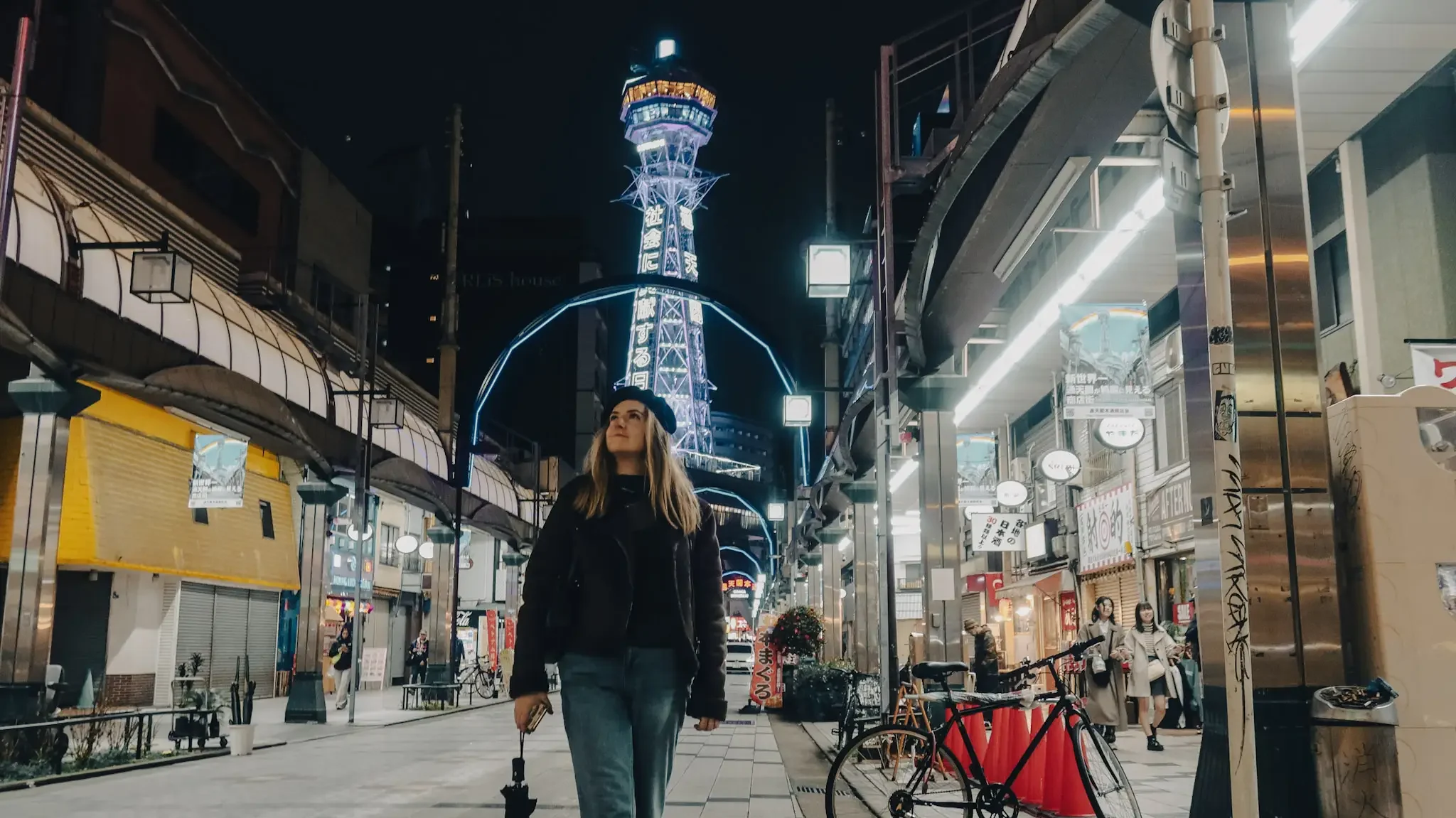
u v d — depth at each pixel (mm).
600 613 3178
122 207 21625
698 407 157250
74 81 25484
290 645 30734
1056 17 7375
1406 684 5836
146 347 16797
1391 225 12711
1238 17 6516
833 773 7238
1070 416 16125
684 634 3248
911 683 12578
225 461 20391
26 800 10289
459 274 87625
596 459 3426
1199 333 6402
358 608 22250
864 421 19203
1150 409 16109
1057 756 7594
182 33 28562
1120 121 8477
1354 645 6113
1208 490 6227
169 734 15195
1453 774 5734
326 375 24469
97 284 15422
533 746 16266
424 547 32469
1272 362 6238
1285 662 5988
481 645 39062
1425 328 12172
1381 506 5992
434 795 10469
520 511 43156
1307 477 6152
